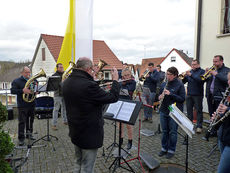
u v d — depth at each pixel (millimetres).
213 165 3254
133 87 4031
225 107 2082
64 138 4527
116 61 18453
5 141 1726
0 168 1652
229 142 1947
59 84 4289
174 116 2465
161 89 3840
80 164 2449
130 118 2502
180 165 3254
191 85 4789
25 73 4055
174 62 28672
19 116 4051
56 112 5074
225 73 4082
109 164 3264
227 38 5617
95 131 2182
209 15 6047
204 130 4977
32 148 3916
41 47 18328
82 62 2166
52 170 3078
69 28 5461
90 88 2053
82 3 4965
